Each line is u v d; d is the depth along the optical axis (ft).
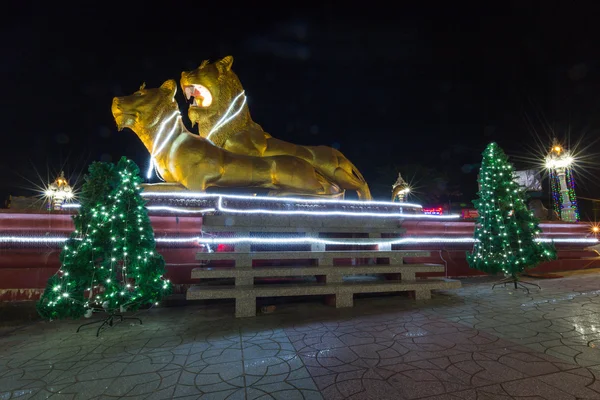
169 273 21.27
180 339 13.82
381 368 10.21
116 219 15.85
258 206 22.90
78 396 9.21
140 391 9.34
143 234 16.46
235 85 26.66
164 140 22.95
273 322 15.81
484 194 24.67
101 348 13.07
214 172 22.90
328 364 10.66
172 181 23.84
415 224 28.12
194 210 21.68
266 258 19.31
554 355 10.83
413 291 20.43
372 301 19.83
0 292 18.97
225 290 17.03
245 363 10.96
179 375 10.26
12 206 48.42
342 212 23.15
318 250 22.03
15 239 19.65
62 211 20.72
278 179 24.70
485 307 17.80
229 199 22.52
